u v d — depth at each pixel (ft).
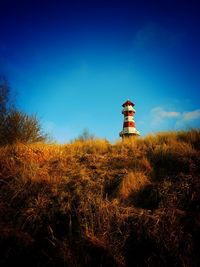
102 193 19.69
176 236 14.76
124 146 30.42
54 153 29.17
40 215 18.06
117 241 15.30
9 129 32.40
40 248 15.87
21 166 24.58
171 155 23.59
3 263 15.11
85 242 15.40
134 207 17.75
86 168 24.85
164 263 13.82
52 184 21.62
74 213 17.98
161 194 18.11
